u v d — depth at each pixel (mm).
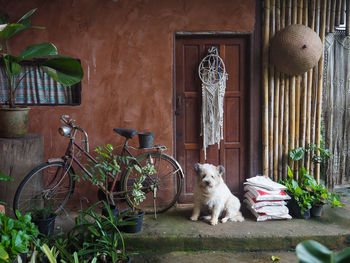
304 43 3682
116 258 2693
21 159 3234
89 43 3770
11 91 3242
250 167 4035
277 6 3867
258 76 3949
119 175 3859
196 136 4039
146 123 3893
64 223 3471
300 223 3473
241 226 3402
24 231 2318
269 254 3139
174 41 3844
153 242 3160
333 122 4344
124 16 3766
